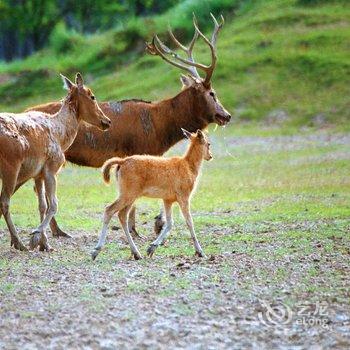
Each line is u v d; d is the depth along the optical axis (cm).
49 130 3803
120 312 2628
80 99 3991
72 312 2636
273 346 2339
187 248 3784
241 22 13425
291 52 11869
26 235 4384
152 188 3491
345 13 13125
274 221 4678
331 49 11919
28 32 17350
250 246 3831
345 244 3850
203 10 13988
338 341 2380
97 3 16962
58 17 17075
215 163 7850
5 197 3653
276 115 10469
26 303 2750
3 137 3591
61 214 5194
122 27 14662
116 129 4478
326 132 9688
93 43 14788
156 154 4588
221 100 10919
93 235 4338
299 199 5544
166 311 2642
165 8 17475
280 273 3172
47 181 3788
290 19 13062
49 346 2328
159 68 12575
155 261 3441
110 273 3186
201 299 2775
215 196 5872
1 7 16638
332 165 7256
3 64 15038
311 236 4094
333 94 10756
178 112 4606
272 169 7231
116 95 11738
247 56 12000
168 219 3575
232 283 2997
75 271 3241
